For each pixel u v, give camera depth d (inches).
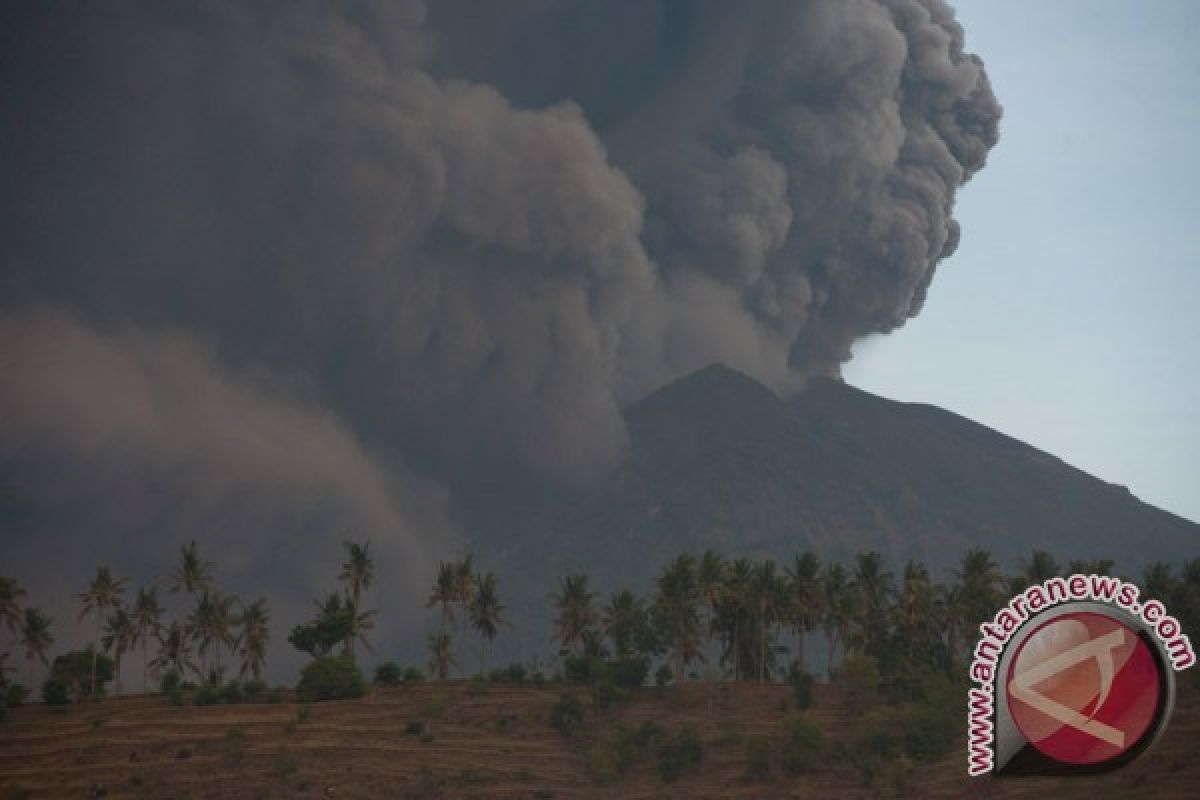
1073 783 6210.6
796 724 7165.4
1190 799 5654.5
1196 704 6865.2
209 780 7116.1
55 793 6988.2
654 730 7578.7
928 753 7052.2
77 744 7495.1
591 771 7327.8
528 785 7199.8
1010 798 6318.9
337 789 7037.4
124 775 7160.4
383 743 7573.8
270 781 7111.2
